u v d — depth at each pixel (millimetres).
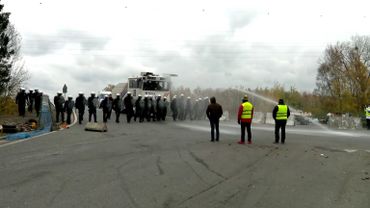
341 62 65875
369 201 7359
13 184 7938
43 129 19859
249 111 16016
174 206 6699
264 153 13289
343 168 10852
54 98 24562
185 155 12320
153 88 35000
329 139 20312
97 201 6840
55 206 6484
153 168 9984
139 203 6801
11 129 17984
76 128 21438
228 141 16906
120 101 26625
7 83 36375
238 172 9820
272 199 7328
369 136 23672
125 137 17484
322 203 7156
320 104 72812
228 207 6742
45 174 8961
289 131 26578
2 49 37031
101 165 10250
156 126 24844
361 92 61344
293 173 9891
